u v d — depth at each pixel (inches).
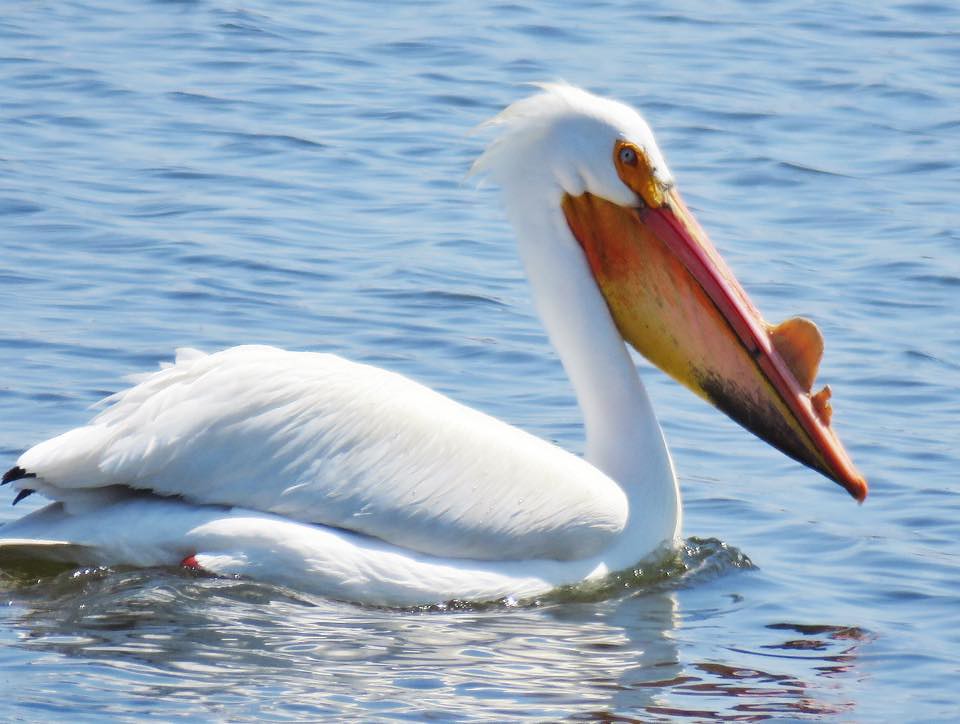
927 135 1014.4
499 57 1118.4
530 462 505.7
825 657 466.3
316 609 474.0
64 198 838.5
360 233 823.7
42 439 588.7
